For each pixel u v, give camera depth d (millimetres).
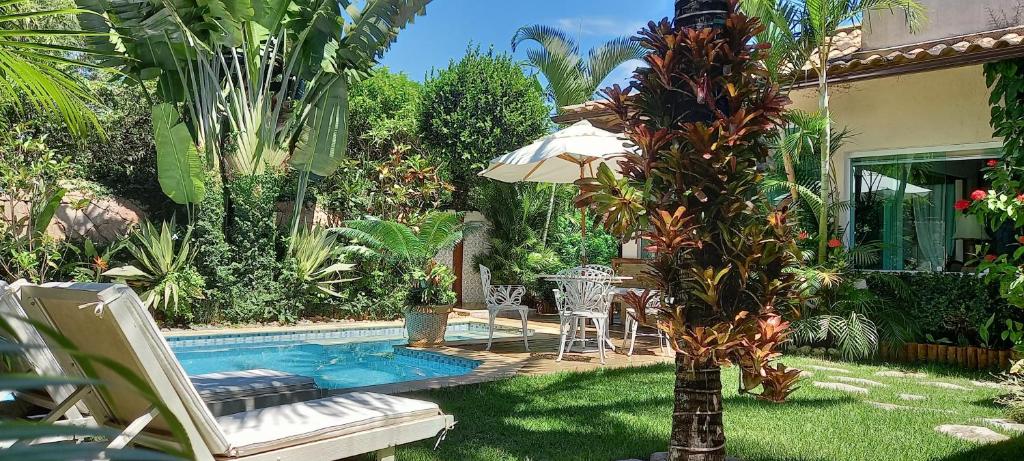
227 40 12000
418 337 10148
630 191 3598
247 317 12289
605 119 11688
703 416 3713
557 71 16719
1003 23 9445
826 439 4902
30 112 13539
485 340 10719
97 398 3014
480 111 17328
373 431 3342
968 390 6965
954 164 9625
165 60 12492
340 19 12703
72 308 2785
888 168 10211
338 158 13414
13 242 11195
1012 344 8453
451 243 13180
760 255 3547
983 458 4414
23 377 713
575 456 4402
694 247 3613
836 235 9898
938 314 9070
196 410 2744
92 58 12438
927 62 8633
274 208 12984
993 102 8812
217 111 12984
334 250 13211
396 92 24609
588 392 6453
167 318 11758
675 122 3795
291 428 3090
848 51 10883
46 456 710
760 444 4746
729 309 3666
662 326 3580
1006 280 6641
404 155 17094
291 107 13859
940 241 9734
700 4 3787
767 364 3488
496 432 4977
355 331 12508
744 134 3623
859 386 7105
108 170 14914
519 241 16562
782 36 9242
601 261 16438
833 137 9961
